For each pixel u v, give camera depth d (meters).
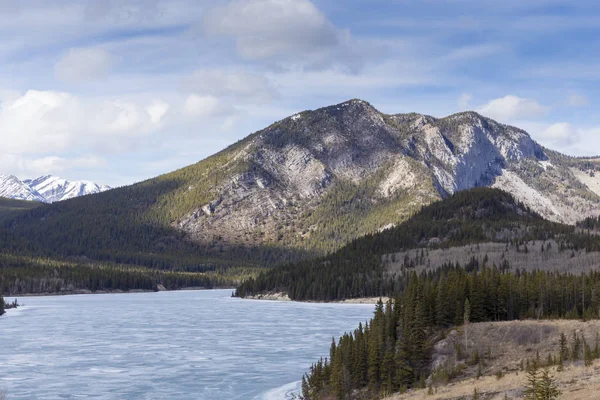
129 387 121.12
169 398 113.25
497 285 136.00
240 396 113.94
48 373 133.50
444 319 122.19
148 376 130.62
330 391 104.56
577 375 78.81
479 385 86.31
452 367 103.56
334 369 105.12
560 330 109.19
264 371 135.12
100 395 115.19
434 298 126.56
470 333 113.62
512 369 98.94
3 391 117.44
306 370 135.75
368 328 124.88
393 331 116.62
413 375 104.94
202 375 131.38
